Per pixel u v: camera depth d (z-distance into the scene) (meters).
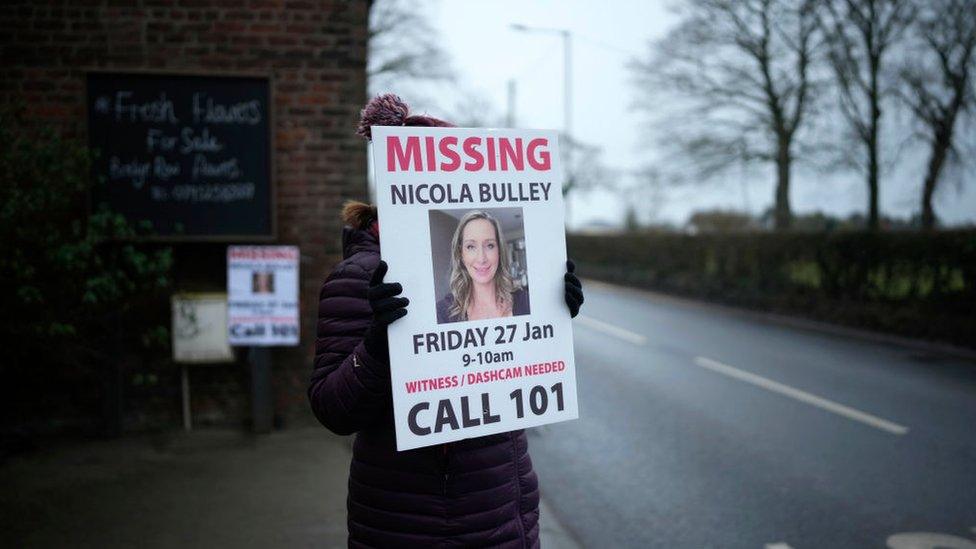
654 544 4.58
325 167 6.42
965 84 18.11
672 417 7.52
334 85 6.41
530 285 2.18
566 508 5.17
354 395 2.00
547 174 2.24
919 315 12.59
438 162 2.10
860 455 6.27
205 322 6.16
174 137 6.12
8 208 5.06
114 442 6.02
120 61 6.12
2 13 5.96
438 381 2.04
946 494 5.38
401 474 2.10
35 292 5.23
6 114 5.28
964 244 11.95
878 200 19.45
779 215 24.62
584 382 9.10
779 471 5.89
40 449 5.83
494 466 2.13
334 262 6.46
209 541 4.19
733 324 14.50
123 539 4.20
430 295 2.06
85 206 6.00
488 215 2.14
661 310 16.98
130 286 5.78
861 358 10.76
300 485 5.09
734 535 4.71
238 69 6.28
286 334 6.24
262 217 6.26
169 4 6.17
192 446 5.93
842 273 14.77
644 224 38.25
